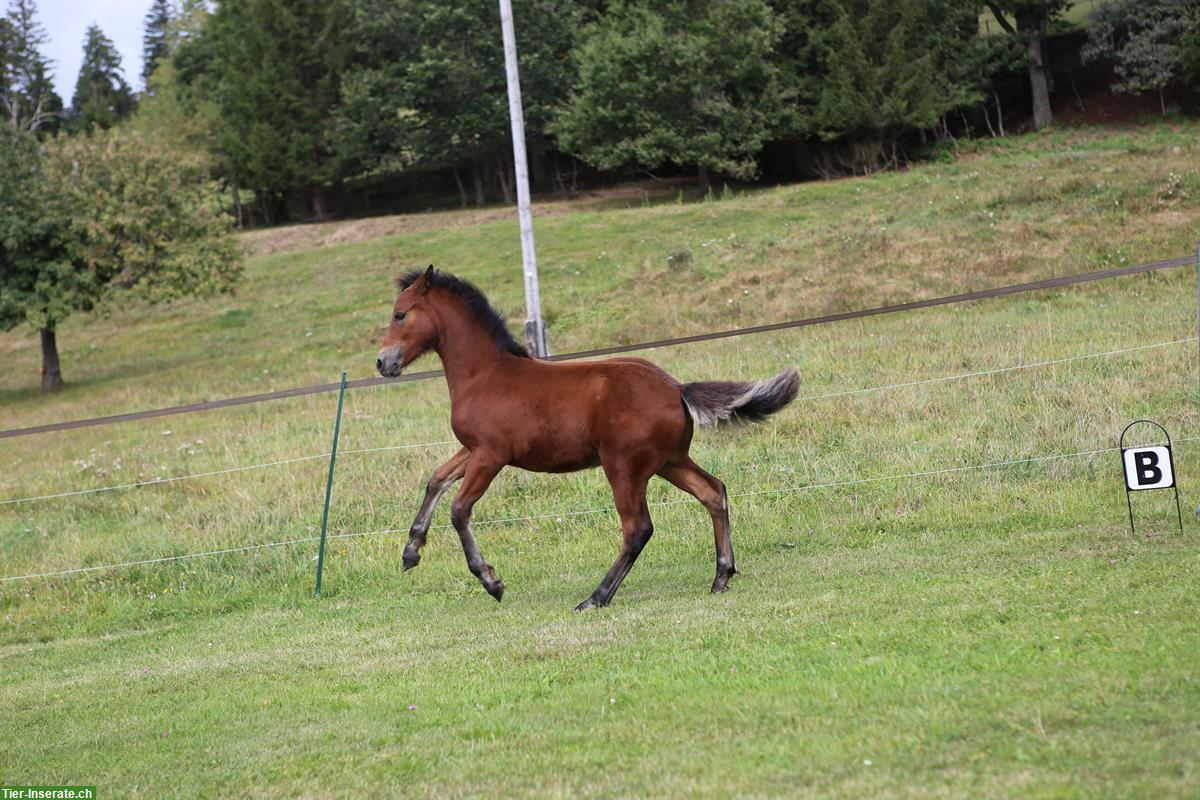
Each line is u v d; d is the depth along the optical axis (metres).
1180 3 36.56
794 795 4.06
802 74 40.41
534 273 15.25
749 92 38.16
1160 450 7.73
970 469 10.25
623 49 37.22
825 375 13.94
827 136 37.94
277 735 5.75
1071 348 13.30
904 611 6.54
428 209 48.09
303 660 7.45
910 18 37.44
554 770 4.67
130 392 23.42
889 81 37.44
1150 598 6.06
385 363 8.12
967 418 11.60
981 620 6.10
